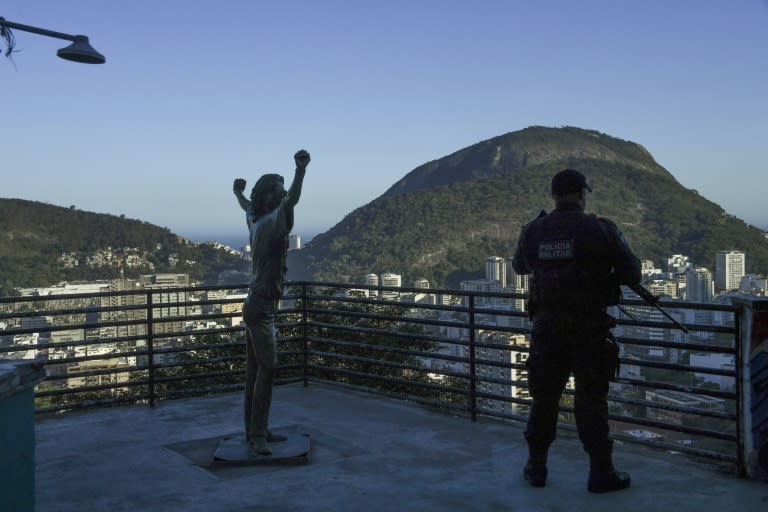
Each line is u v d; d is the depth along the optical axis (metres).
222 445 4.86
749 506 3.64
